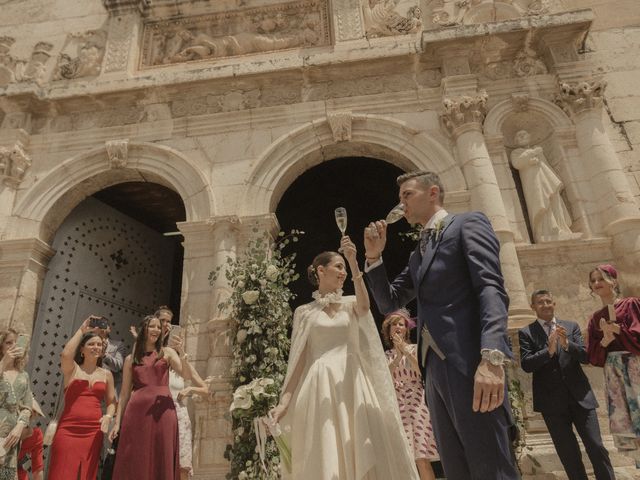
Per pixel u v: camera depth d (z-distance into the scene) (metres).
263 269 5.50
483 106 6.66
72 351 4.29
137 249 8.25
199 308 6.00
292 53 7.70
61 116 7.62
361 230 10.42
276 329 5.27
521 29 6.81
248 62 7.57
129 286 7.92
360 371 2.74
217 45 8.02
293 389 2.87
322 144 6.87
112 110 7.55
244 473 4.51
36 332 6.45
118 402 4.46
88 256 7.39
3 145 7.25
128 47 8.02
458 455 1.85
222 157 6.95
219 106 7.33
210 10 8.34
